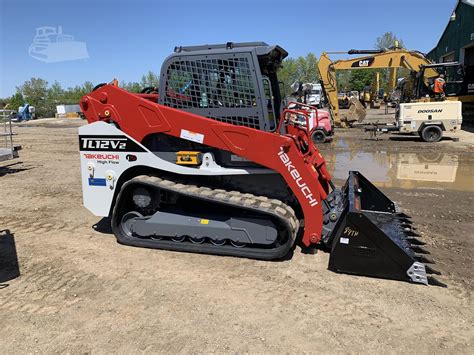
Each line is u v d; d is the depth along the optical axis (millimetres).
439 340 3025
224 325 3223
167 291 3781
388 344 2980
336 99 18641
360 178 5289
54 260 4539
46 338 3094
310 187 4273
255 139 4301
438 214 5953
